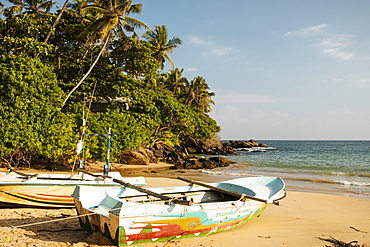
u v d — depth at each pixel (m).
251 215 8.04
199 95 58.38
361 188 16.86
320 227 8.47
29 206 9.08
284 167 30.56
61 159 20.45
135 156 28.52
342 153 59.94
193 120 40.78
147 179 18.69
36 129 16.75
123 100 29.72
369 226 8.72
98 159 20.78
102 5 23.27
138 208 5.85
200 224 6.73
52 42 26.20
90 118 20.55
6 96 16.28
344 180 20.52
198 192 9.11
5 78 16.41
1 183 8.49
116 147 20.70
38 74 17.64
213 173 24.08
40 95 17.30
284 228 8.24
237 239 7.05
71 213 9.00
